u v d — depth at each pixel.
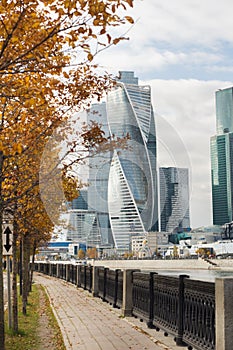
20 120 9.86
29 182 10.98
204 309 8.87
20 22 7.41
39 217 14.38
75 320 16.05
